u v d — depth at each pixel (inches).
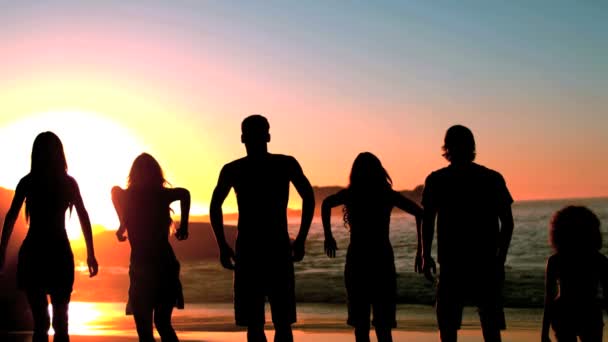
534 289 903.7
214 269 1544.0
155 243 241.3
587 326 202.7
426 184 222.4
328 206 237.1
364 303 234.2
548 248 1974.7
